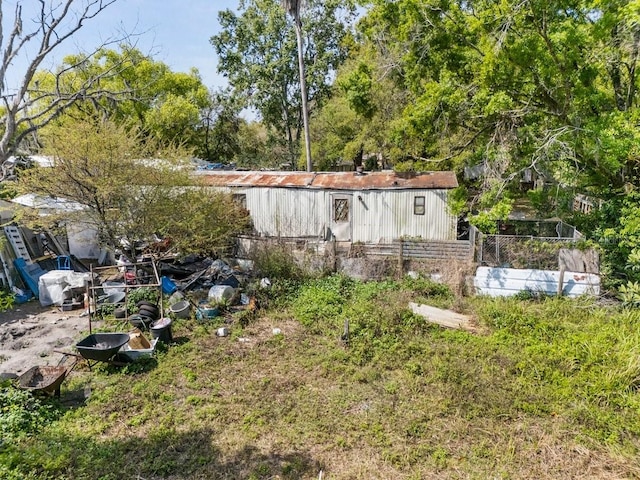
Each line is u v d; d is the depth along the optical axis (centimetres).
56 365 875
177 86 2920
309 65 2766
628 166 1174
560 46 1060
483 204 1234
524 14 1040
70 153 1049
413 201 1548
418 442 644
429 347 913
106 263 1605
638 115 993
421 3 1195
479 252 1201
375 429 671
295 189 1644
